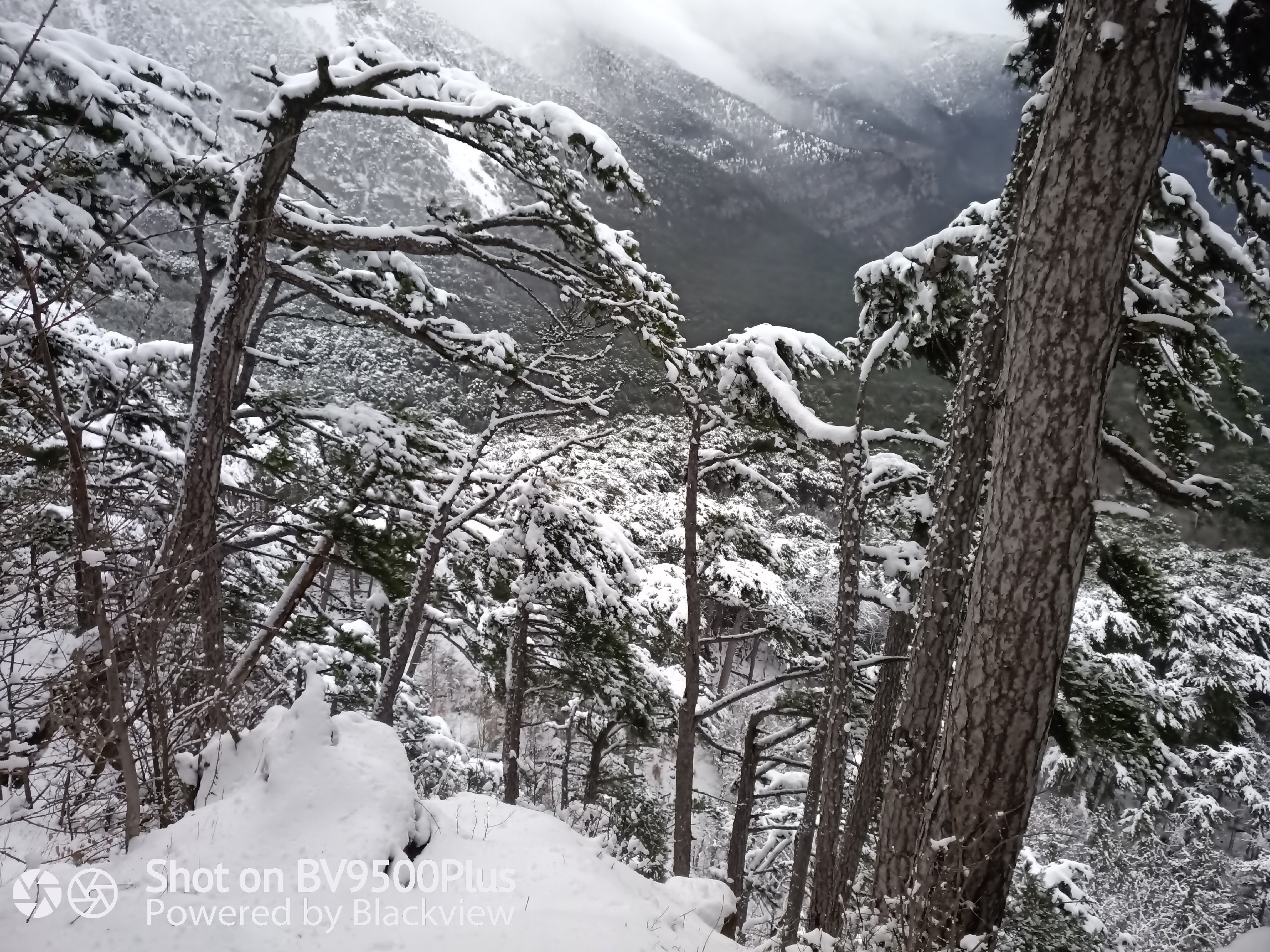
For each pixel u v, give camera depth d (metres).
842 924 6.77
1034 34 7.45
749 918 18.92
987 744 4.75
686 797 12.77
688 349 10.20
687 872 12.59
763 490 14.89
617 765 21.08
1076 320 4.49
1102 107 4.38
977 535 7.36
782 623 14.62
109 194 8.95
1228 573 25.16
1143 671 14.27
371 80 8.30
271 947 4.04
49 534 5.99
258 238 8.48
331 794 5.20
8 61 7.30
